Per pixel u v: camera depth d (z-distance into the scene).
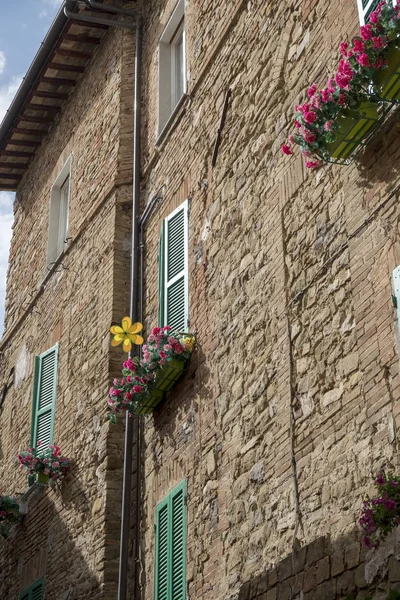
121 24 12.20
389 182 6.25
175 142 10.34
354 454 6.02
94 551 9.48
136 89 11.56
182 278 9.36
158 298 9.77
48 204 14.16
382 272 6.12
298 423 6.75
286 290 7.32
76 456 10.68
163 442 8.93
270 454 7.03
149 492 9.02
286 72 8.18
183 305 9.19
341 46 6.26
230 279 8.34
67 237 12.77
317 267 6.98
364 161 6.57
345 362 6.36
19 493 12.16
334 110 6.20
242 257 8.21
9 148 15.37
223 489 7.59
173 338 8.63
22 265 15.05
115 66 12.45
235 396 7.77
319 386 6.60
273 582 6.50
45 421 11.98
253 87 8.75
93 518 9.74
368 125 6.32
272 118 8.24
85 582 9.51
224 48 9.59
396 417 5.68
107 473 9.69
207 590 7.43
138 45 11.95
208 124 9.55
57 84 14.00
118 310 10.57
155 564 8.38
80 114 13.53
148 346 8.84
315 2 7.89
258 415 7.34
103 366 10.44
